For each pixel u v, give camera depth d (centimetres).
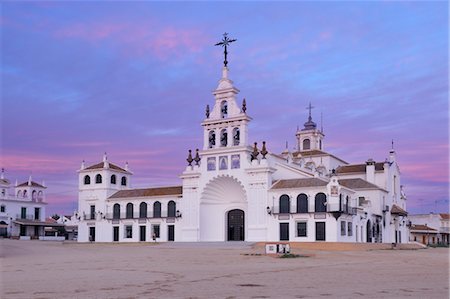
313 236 7300
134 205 9119
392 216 9269
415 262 4062
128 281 2556
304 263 3897
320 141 11131
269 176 7831
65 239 11544
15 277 2783
